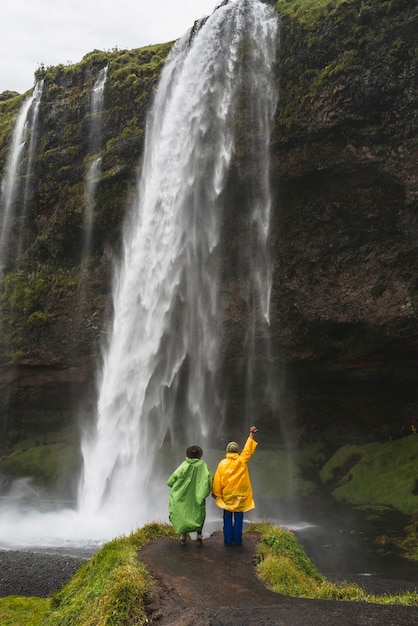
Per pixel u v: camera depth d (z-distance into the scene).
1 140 37.56
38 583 15.62
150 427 31.81
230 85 28.23
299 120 25.73
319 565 17.81
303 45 25.94
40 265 34.97
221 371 30.64
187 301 30.38
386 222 25.41
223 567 9.57
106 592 8.46
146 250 31.14
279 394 31.11
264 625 7.24
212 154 28.48
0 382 35.41
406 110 23.41
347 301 26.78
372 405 30.56
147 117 31.30
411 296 25.20
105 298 32.91
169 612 7.91
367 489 27.30
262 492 29.47
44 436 36.09
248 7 28.67
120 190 31.36
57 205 33.69
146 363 31.38
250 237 28.47
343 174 25.53
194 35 31.02
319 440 31.88
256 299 28.92
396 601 9.18
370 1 24.34
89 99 33.50
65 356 33.72
